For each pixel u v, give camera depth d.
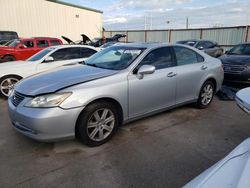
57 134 2.96
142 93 3.71
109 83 3.32
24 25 19.88
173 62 4.25
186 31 21.98
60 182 2.56
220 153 3.16
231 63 7.00
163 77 3.98
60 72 3.72
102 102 3.26
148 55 3.88
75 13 23.56
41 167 2.83
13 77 5.98
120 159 3.00
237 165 1.41
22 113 2.97
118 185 2.51
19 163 2.91
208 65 4.88
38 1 20.34
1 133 3.74
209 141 3.51
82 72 3.63
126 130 3.86
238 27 18.80
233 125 4.13
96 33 26.47
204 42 13.71
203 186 1.29
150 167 2.83
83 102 3.04
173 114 4.64
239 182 1.23
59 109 2.90
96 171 2.75
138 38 25.62
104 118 3.34
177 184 2.53
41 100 2.93
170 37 23.12
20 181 2.57
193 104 5.02
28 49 11.12
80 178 2.62
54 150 3.22
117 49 4.27
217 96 6.09
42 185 2.51
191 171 2.76
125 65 3.71
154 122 4.21
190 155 3.10
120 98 3.43
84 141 3.20
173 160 2.98
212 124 4.16
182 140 3.53
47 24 21.36
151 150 3.23
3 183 2.53
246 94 2.79
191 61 4.63
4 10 18.61
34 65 6.27
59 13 22.11
